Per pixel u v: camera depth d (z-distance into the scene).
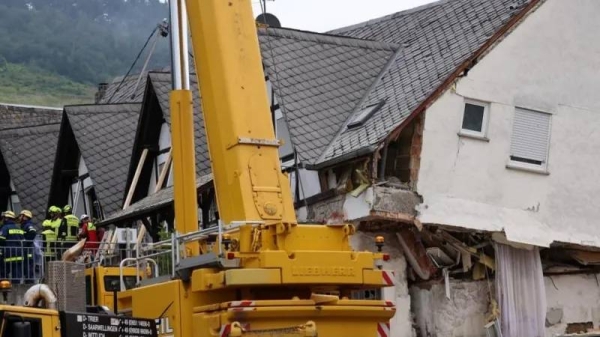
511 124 26.89
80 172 37.53
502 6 28.20
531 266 26.95
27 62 107.06
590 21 28.28
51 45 108.88
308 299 16.27
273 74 28.59
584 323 27.89
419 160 25.58
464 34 28.02
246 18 17.75
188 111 18.88
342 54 30.12
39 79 103.19
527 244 26.58
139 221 32.31
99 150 36.47
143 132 33.59
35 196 38.91
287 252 16.33
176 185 18.67
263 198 16.97
